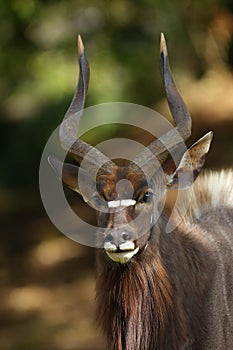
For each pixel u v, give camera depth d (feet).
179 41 151.94
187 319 57.77
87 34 140.97
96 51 141.28
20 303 127.03
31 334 114.01
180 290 57.62
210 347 59.11
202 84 195.62
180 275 57.77
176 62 179.32
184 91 193.47
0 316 122.72
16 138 189.57
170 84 59.52
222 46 175.73
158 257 56.39
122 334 57.11
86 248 145.38
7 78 148.25
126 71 147.33
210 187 66.28
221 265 61.00
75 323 116.06
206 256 60.18
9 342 112.37
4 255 151.02
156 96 150.20
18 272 141.38
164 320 56.75
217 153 156.76
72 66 146.51
